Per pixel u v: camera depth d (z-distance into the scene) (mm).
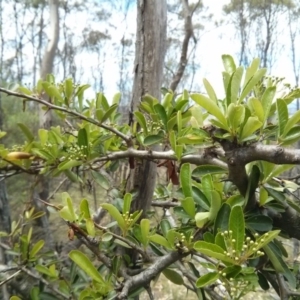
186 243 654
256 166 645
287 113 585
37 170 1173
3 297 1349
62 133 1356
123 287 722
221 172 690
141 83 1085
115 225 974
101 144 1055
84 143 976
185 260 890
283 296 724
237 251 512
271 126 654
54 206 872
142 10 1061
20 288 1380
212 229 669
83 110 1264
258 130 676
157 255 839
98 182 1057
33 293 1076
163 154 893
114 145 1180
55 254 1308
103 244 949
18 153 1099
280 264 648
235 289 519
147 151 927
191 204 640
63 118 1226
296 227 741
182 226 777
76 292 1062
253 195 678
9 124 3387
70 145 1105
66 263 1519
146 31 1062
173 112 952
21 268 1134
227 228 598
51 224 2102
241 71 630
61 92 1141
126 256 936
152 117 1013
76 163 983
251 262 661
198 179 933
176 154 791
